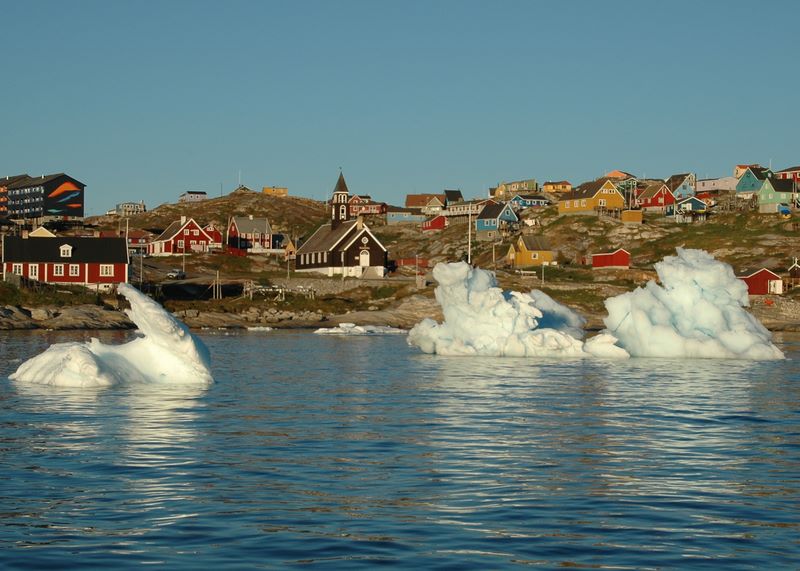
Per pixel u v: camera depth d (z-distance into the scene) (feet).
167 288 474.49
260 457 95.25
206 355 169.99
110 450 98.02
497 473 88.02
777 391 162.09
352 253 543.80
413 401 144.97
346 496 78.13
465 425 119.34
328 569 58.59
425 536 66.18
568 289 476.54
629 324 248.73
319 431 112.98
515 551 62.85
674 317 245.86
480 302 246.88
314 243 577.43
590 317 437.58
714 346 237.66
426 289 480.23
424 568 58.90
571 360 231.30
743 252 554.46
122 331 357.00
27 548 62.69
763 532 67.97
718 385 172.14
